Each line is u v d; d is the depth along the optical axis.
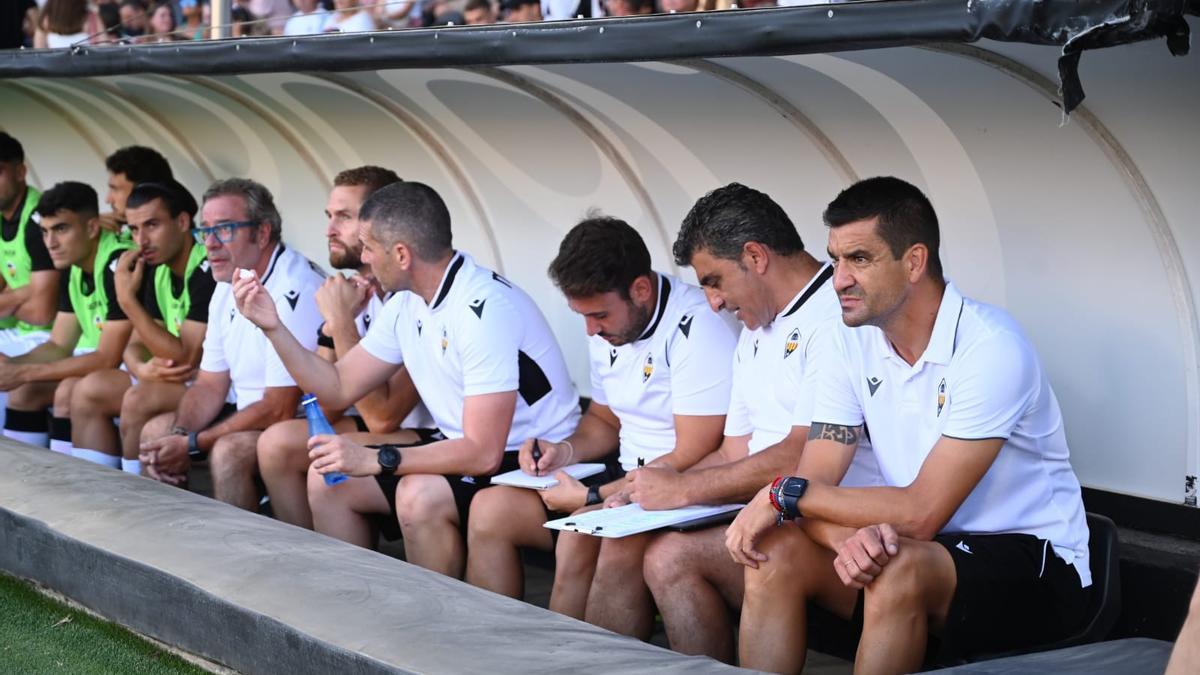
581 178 17.73
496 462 14.21
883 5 10.13
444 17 17.58
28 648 12.92
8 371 19.92
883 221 10.47
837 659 13.80
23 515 14.57
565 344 19.03
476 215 19.42
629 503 12.44
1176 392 13.13
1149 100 12.07
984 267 14.37
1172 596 12.18
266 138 21.41
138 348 20.45
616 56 11.97
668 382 13.91
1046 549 10.70
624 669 9.62
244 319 17.25
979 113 13.23
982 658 10.51
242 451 16.30
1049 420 10.93
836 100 13.99
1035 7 9.20
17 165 22.77
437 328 14.69
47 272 22.80
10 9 24.20
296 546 12.90
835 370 11.46
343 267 16.88
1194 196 12.42
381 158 20.05
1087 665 9.49
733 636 12.01
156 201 18.69
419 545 14.04
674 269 17.34
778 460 12.02
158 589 12.55
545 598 16.19
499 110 17.25
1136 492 13.56
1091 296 13.59
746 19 11.02
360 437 15.73
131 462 18.70
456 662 9.91
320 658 10.66
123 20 21.67
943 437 10.49
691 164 16.36
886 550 9.85
